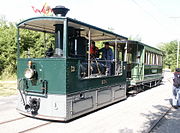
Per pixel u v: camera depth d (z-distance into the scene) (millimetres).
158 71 18375
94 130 5668
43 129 5578
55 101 6035
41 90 6219
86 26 6988
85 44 7715
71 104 6184
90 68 7602
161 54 19328
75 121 6445
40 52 19141
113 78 9008
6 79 18922
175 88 8953
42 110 6227
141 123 6461
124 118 6992
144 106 9047
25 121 6258
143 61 13562
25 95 6629
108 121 6566
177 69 9125
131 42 12305
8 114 7039
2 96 10570
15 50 19328
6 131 5336
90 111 7234
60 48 6984
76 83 6406
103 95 8125
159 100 10656
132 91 12203
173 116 7496
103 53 9430
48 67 6121
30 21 6605
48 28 7793
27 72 6238
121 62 9906
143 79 13727
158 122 6648
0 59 19234
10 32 19438
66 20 5941
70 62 6105
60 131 5473
